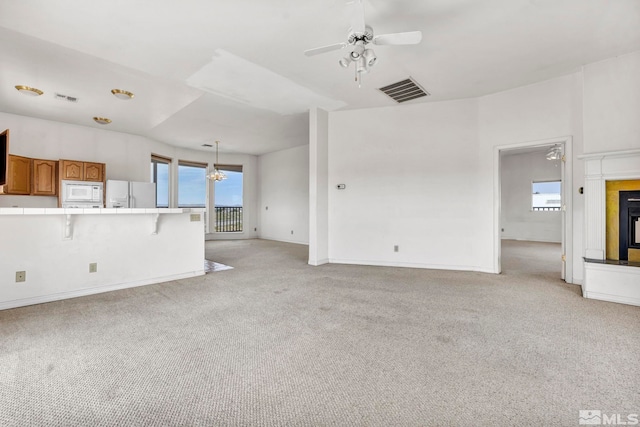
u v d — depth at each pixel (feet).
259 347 7.07
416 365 6.27
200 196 30.96
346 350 6.93
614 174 10.57
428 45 10.38
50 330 8.00
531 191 29.76
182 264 13.99
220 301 10.55
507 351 6.84
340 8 8.35
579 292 11.55
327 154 17.95
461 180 15.58
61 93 14.76
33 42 10.19
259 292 11.68
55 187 18.94
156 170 27.84
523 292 11.56
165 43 10.19
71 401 5.06
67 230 10.74
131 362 6.36
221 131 22.33
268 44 10.26
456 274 14.73
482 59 11.37
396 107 16.72
